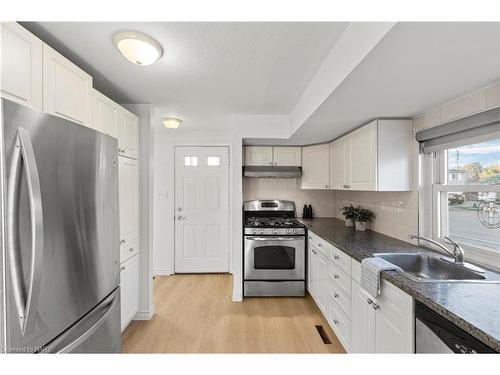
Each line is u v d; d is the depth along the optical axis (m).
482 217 1.65
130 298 2.33
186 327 2.44
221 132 3.97
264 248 3.12
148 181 2.60
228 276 3.88
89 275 1.34
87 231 1.33
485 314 0.97
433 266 1.75
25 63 1.15
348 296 1.94
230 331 2.38
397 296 1.33
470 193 1.73
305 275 3.18
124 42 1.42
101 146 1.46
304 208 3.89
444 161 1.95
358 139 2.49
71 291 1.21
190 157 3.98
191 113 2.99
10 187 0.92
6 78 1.06
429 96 1.65
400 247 2.02
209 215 4.00
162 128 3.75
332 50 1.58
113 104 2.02
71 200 1.22
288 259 3.13
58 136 1.14
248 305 2.92
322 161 3.43
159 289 3.37
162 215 3.93
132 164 2.39
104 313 1.47
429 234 2.03
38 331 1.02
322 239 2.55
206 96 2.42
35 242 0.97
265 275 3.12
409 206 2.18
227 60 1.73
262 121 3.06
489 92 1.47
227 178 4.00
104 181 1.49
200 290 3.34
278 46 1.55
